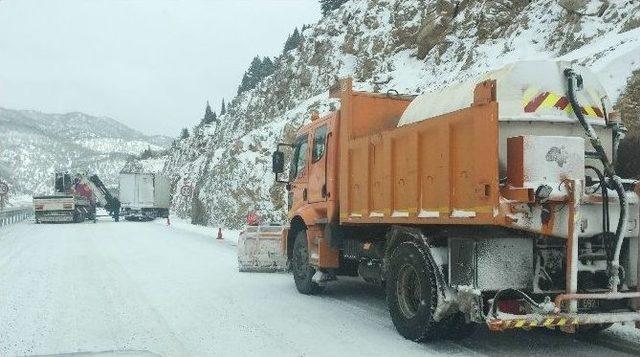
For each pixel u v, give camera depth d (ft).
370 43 118.93
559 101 18.92
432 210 19.21
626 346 19.89
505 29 85.20
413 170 20.35
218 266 44.52
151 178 147.64
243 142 109.60
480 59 81.25
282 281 36.73
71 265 44.11
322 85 125.08
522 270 17.63
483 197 16.69
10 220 120.47
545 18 77.30
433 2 107.65
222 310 26.76
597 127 19.63
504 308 17.21
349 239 27.68
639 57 43.24
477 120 17.02
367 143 23.97
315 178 30.63
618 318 17.04
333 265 29.35
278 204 91.61
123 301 28.94
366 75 112.16
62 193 133.39
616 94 41.47
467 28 93.40
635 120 38.75
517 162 16.74
